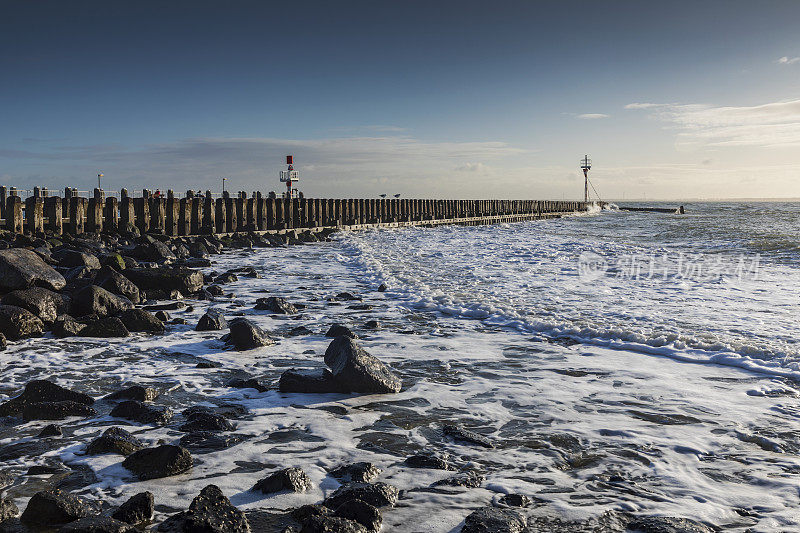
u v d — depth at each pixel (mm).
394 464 4938
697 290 14078
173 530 3791
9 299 9734
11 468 4844
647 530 3822
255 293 14141
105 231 25016
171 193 28203
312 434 5613
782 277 16062
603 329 9672
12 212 21281
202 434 5512
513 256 21953
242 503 4234
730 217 62219
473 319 11125
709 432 5637
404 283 15492
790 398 6582
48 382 6543
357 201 45969
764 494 4395
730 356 8070
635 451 5211
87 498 4305
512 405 6457
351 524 3699
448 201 65375
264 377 7480
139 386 6691
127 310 10250
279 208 35875
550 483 4598
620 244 26938
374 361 7199
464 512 4117
